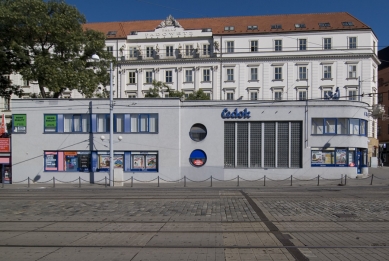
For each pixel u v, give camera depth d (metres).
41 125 31.12
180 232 10.06
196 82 54.47
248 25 56.12
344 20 54.12
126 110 30.80
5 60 32.50
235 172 30.52
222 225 10.98
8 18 30.53
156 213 13.26
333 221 11.46
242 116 30.61
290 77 52.97
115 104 30.83
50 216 12.88
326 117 30.31
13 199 18.19
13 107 31.33
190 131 30.89
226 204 15.53
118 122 30.91
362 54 51.41
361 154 32.16
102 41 35.88
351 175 30.25
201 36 55.22
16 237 9.66
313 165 30.23
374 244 8.55
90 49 35.06
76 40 33.34
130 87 56.00
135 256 7.71
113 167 27.88
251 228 10.50
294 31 53.12
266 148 30.70
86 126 30.94
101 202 16.52
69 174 30.67
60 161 30.95
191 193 20.55
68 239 9.37
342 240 8.97
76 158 30.88
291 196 18.27
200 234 9.79
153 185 27.80
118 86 56.12
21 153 31.14
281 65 53.22
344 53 51.72
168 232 10.08
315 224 11.02
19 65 33.59
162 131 30.53
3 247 8.61
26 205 15.85
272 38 53.66
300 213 12.95
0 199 18.22
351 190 21.64
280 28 54.47
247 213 13.06
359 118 30.94
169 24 55.88
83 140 30.78
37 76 31.61
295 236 9.45
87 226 11.03
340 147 30.22
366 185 25.55
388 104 63.53
